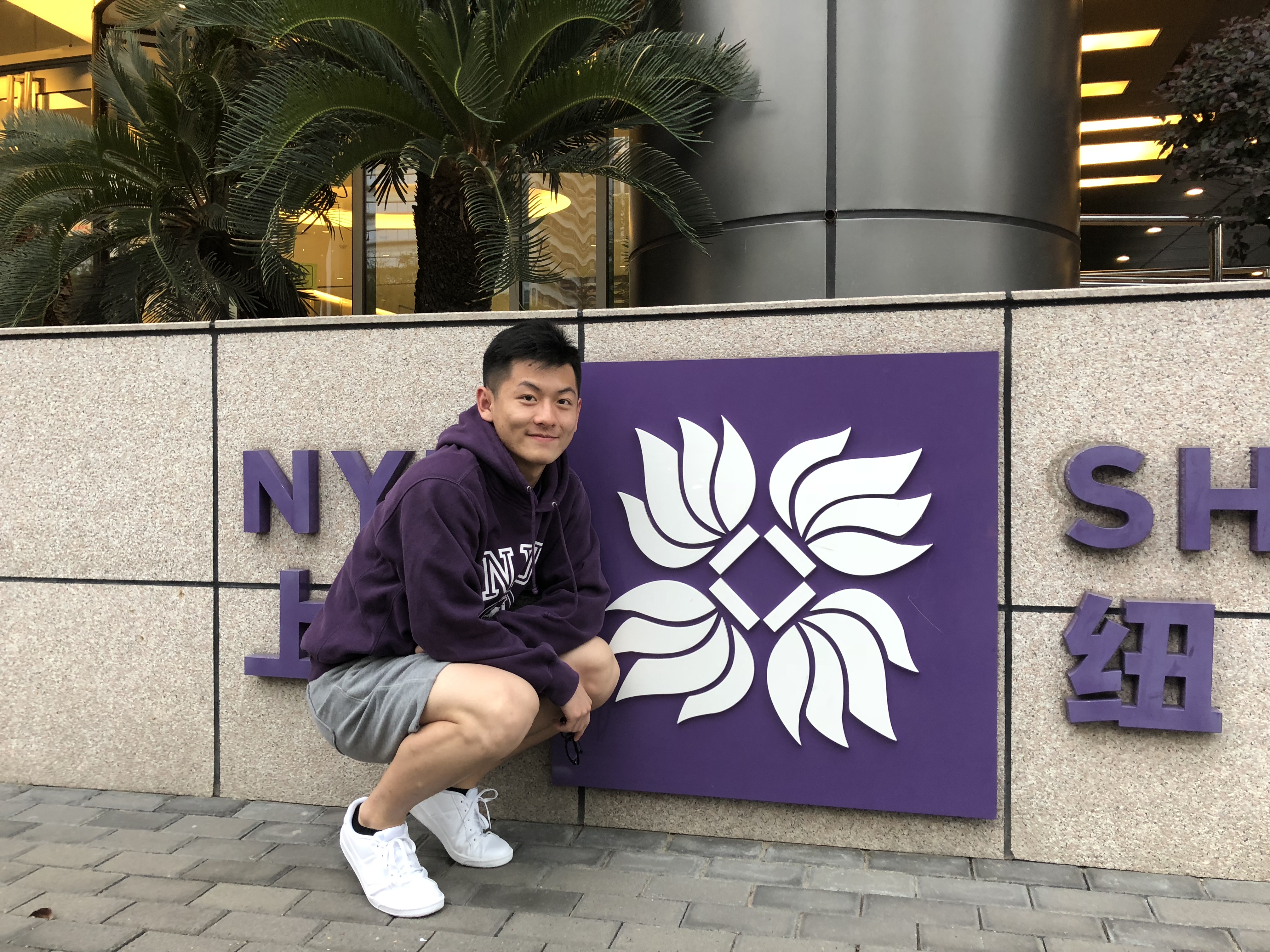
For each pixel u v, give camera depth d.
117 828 2.68
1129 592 2.31
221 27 4.48
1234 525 2.25
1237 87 3.64
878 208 3.64
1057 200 3.86
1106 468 2.32
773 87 3.73
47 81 9.30
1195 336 2.26
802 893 2.21
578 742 2.61
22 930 2.05
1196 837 2.28
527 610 2.29
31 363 3.05
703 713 2.53
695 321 2.58
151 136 4.99
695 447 2.53
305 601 2.81
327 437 2.83
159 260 4.87
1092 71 8.90
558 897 2.20
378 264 7.71
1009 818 2.39
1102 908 2.11
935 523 2.38
